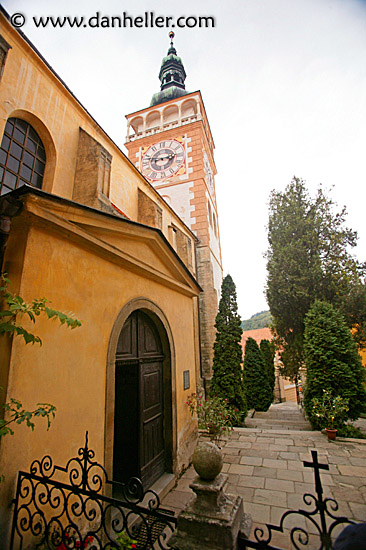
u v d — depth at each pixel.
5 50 5.08
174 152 20.81
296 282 14.34
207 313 16.27
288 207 16.03
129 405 5.26
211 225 20.69
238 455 6.84
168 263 6.59
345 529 1.64
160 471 5.54
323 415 8.47
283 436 8.30
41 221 3.30
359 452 6.85
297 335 14.33
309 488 5.09
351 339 10.05
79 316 3.75
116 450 5.20
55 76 6.79
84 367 3.72
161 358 6.22
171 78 28.19
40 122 6.43
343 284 13.85
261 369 16.86
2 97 5.53
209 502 2.36
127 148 22.45
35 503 2.58
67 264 3.67
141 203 10.38
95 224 4.22
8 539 2.54
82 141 7.35
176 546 2.16
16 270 3.08
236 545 2.11
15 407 2.74
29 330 3.01
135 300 5.13
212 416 7.70
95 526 3.54
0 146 5.68
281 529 1.99
